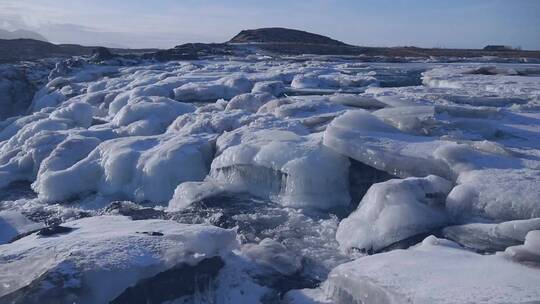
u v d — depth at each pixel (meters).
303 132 8.45
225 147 8.07
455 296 3.50
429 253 4.48
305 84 16.42
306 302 4.46
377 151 6.65
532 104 10.42
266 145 7.49
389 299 3.75
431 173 6.24
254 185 7.37
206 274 4.62
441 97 11.30
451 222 5.54
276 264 5.18
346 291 4.23
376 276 4.05
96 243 4.60
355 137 7.06
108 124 11.28
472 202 5.45
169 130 10.12
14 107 20.39
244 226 6.38
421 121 7.82
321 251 5.68
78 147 9.14
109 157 8.30
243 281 4.78
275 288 4.80
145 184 7.89
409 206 5.51
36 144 9.58
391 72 21.86
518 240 4.82
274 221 6.51
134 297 4.22
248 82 16.06
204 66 23.80
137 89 14.82
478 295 3.47
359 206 6.03
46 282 4.02
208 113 10.30
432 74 18.84
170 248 4.53
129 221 5.60
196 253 4.57
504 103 11.02
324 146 7.20
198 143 8.36
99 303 4.07
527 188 5.34
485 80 16.23
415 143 6.91
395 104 10.16
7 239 6.45
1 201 8.20
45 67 27.28
